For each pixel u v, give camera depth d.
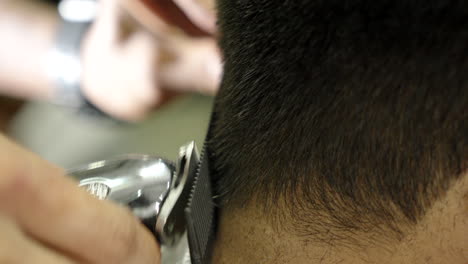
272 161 0.40
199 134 0.89
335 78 0.36
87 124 1.02
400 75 0.34
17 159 0.30
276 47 0.38
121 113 0.92
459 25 0.31
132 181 0.39
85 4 0.90
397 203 0.37
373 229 0.39
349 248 0.40
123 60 0.85
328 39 0.35
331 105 0.36
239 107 0.41
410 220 0.38
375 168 0.37
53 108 1.06
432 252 0.39
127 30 0.84
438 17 0.32
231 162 0.42
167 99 0.89
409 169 0.36
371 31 0.34
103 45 0.86
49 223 0.31
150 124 1.00
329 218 0.40
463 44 0.32
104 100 0.91
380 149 0.36
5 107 1.06
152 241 0.37
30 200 0.30
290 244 0.42
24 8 0.92
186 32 0.78
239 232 0.43
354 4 0.34
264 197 0.41
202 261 0.40
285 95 0.38
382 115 0.35
